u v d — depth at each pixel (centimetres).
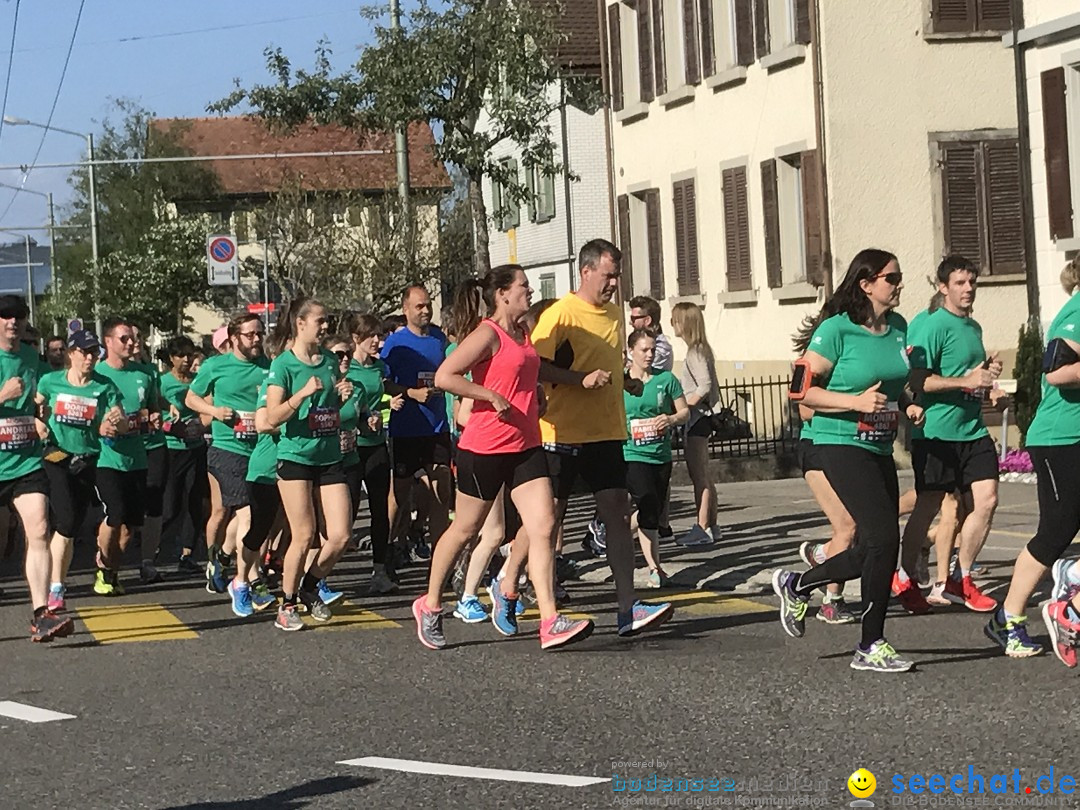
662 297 3189
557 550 1239
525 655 992
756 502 1972
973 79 2569
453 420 1361
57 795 681
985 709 771
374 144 5731
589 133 3931
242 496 1337
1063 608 880
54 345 1806
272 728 803
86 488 1258
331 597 1227
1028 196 2127
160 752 757
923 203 2562
